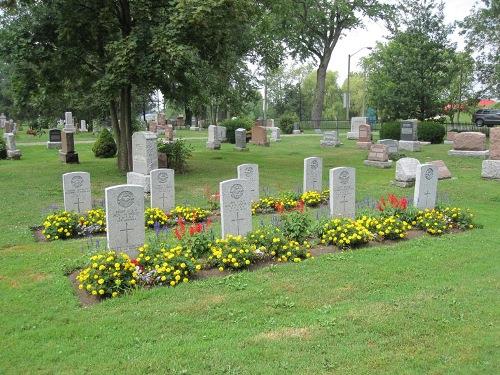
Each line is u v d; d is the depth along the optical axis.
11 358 5.69
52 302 7.30
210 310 6.89
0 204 15.01
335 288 7.67
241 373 5.26
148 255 8.31
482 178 19.31
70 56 19.95
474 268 8.62
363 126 33.16
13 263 9.12
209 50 20.86
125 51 17.48
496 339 5.91
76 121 56.41
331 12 48.97
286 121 49.97
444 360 5.47
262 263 8.83
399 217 11.30
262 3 23.05
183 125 62.41
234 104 41.34
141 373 5.31
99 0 19.03
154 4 19.66
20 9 19.28
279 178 20.30
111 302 7.19
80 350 5.86
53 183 18.97
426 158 25.70
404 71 36.25
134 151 17.55
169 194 13.42
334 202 11.97
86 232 11.31
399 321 6.39
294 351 5.70
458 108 44.81
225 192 10.01
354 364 5.41
